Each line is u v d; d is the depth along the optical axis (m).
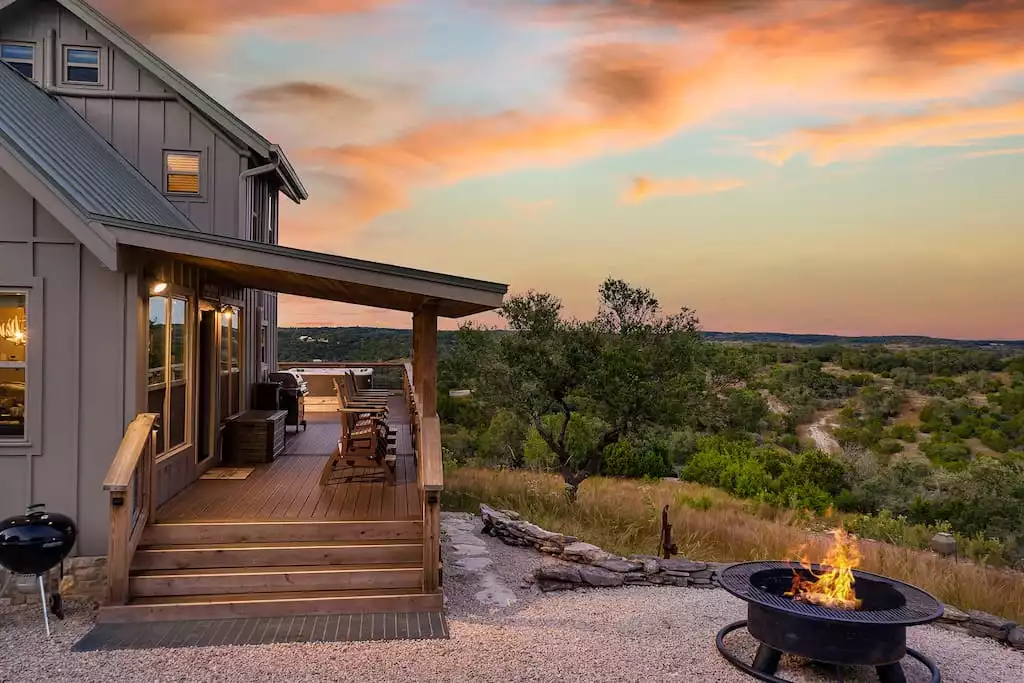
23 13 11.36
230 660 5.14
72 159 8.42
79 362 6.72
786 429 45.47
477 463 20.02
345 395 9.85
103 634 5.68
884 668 5.16
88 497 6.72
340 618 6.12
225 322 10.80
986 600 7.98
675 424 12.63
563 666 5.20
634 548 10.13
